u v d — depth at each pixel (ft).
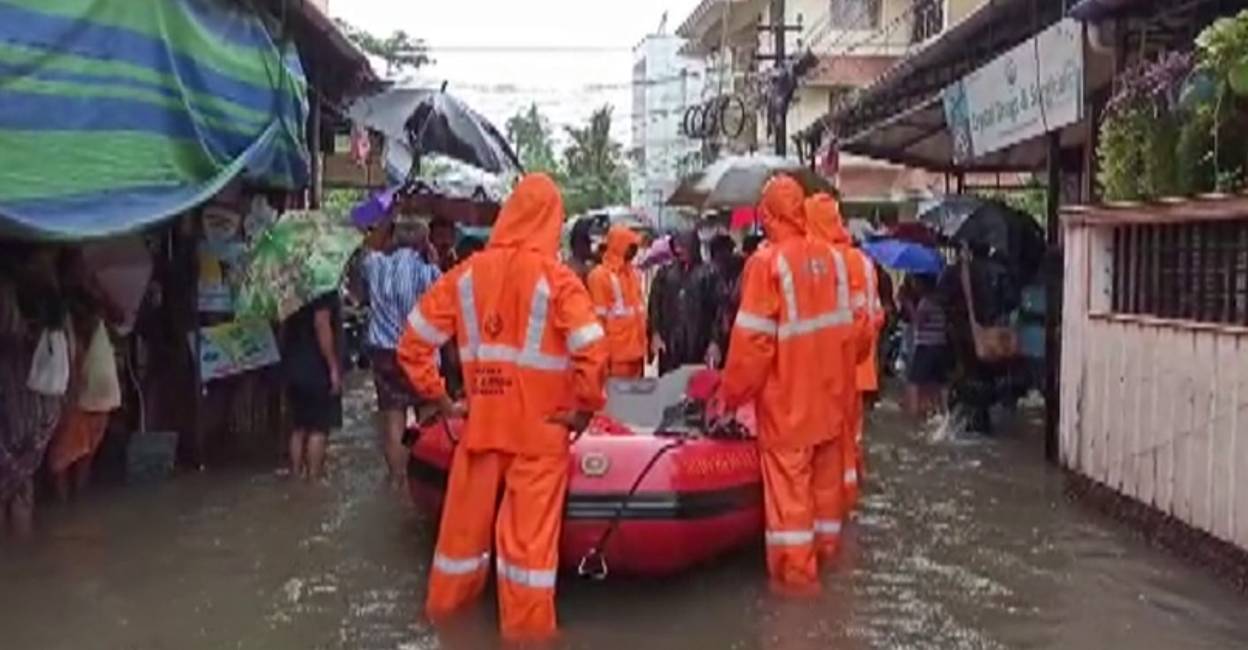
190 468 34.76
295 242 32.68
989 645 20.47
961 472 35.83
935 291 46.39
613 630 21.29
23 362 26.18
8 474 26.25
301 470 33.73
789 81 87.25
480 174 66.03
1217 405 23.61
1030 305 43.65
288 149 34.35
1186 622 21.48
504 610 20.76
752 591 23.67
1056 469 36.06
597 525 22.06
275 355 36.04
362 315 57.52
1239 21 22.86
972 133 41.86
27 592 23.11
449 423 25.88
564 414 20.84
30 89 23.82
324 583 23.94
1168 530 25.86
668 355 44.32
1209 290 24.66
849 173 96.84
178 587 23.57
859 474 32.32
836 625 21.61
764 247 24.25
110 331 30.58
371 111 48.78
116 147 25.79
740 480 24.06
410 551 26.37
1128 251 28.94
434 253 37.81
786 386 23.79
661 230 90.38
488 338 20.84
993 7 38.40
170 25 28.37
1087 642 20.51
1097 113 35.94
